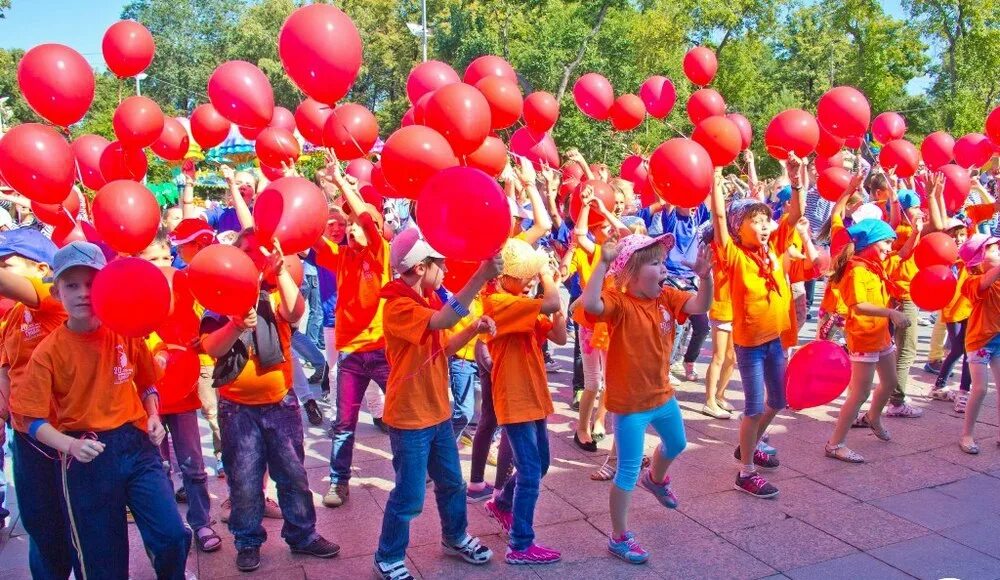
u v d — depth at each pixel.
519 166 5.07
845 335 5.11
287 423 3.76
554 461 5.14
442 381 3.61
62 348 2.92
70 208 4.30
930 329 9.62
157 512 3.04
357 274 4.41
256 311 3.53
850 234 5.00
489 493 4.57
